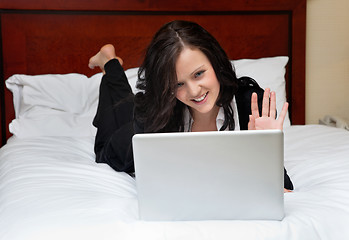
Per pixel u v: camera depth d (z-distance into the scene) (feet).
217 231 3.02
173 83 4.14
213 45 4.35
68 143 6.02
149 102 4.56
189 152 3.07
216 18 8.31
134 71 7.25
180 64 4.07
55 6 7.83
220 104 4.72
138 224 3.11
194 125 5.06
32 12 7.80
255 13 8.38
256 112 4.04
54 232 3.02
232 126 4.90
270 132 3.04
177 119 4.90
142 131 4.82
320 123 8.63
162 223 3.14
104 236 2.98
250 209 3.20
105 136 5.64
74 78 7.39
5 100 7.83
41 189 3.92
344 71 8.81
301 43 8.50
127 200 3.69
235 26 8.37
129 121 5.64
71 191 3.89
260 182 3.14
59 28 7.91
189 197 3.16
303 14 8.46
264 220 3.23
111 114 5.71
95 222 3.14
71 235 2.99
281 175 3.13
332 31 8.71
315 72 8.77
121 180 4.54
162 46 4.13
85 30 7.98
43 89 7.21
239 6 8.32
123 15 8.06
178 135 3.04
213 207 3.19
